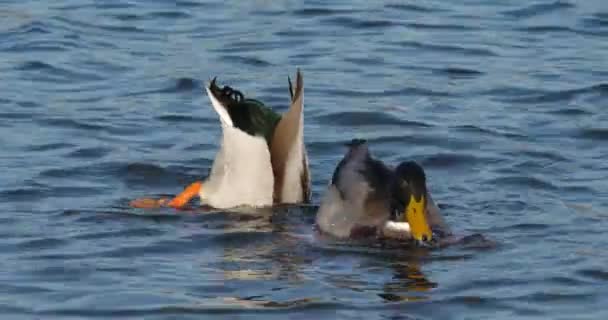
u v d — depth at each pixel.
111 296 12.82
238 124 15.49
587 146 17.78
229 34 22.98
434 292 13.05
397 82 20.64
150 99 19.83
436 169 17.06
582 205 15.57
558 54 22.05
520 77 20.84
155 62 21.50
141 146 17.80
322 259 14.06
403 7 24.55
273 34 22.98
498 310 12.59
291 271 13.66
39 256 13.87
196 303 12.68
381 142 18.05
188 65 21.31
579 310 12.56
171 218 15.26
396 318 12.41
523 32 23.25
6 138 17.89
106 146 17.70
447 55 21.97
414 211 14.44
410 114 19.17
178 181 16.64
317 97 19.89
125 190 16.25
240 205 15.67
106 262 13.77
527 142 17.92
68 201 15.70
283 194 15.70
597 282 13.22
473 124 18.69
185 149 17.75
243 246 14.45
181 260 13.95
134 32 23.08
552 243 14.36
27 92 19.97
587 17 23.95
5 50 21.95
